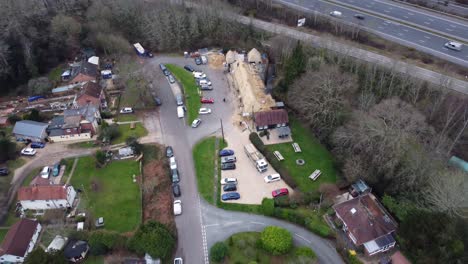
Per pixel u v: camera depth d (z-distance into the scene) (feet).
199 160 317.22
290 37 424.05
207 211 272.92
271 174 299.99
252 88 370.32
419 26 426.51
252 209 272.31
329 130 315.78
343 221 248.52
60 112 373.81
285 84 370.32
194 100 387.14
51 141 339.77
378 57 378.94
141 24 475.72
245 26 470.80
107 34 459.73
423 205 246.47
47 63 435.12
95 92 377.71
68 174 307.99
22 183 300.20
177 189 287.28
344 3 494.59
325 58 377.09
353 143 278.26
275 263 233.76
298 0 513.86
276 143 331.57
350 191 281.33
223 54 457.68
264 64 424.05
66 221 269.44
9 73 397.39
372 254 233.35
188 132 347.77
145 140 340.18
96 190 293.02
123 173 308.19
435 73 349.82
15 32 415.85
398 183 258.37
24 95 403.34
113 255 240.32
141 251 234.38
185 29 465.47
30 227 252.21
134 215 272.10
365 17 454.40
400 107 288.51
